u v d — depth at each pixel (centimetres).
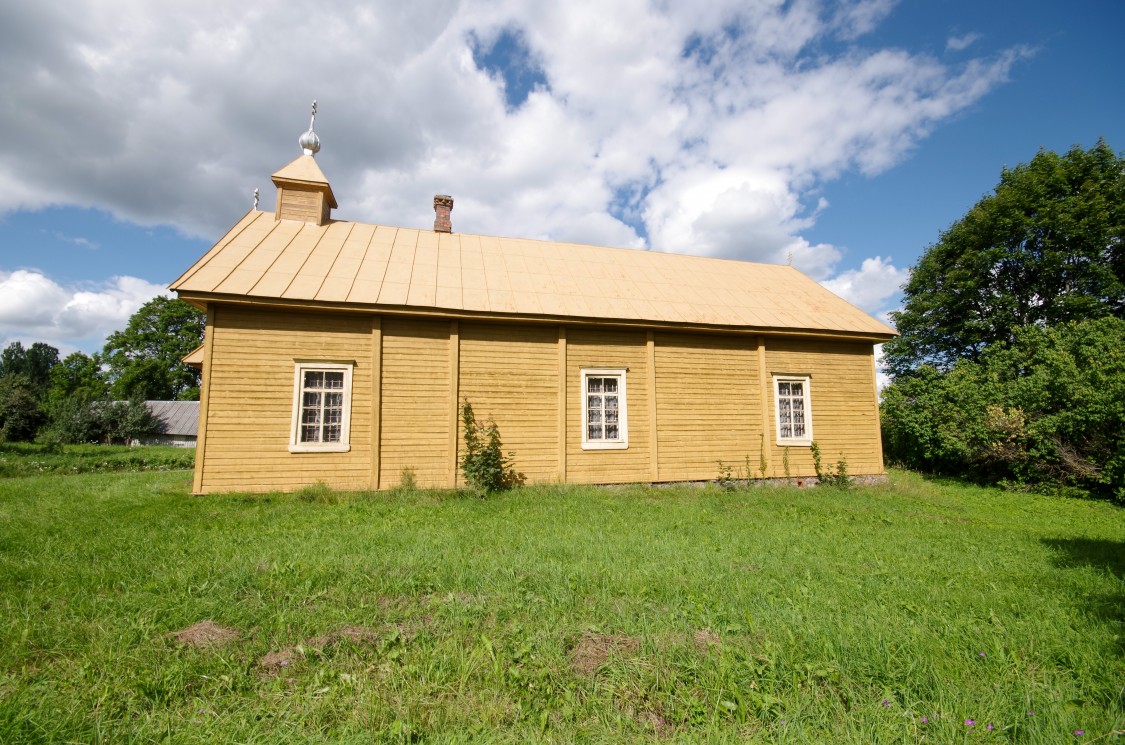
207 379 1092
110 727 311
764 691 355
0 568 572
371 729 311
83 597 496
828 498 1252
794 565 654
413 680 366
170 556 632
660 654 401
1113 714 332
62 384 5359
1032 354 1806
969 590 573
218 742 296
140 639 419
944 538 861
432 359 1230
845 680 369
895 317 2880
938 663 392
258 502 1023
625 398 1367
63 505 966
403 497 1084
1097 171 2281
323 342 1164
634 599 514
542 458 1289
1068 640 438
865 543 794
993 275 2517
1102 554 760
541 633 430
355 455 1159
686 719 330
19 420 3200
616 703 346
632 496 1208
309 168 1520
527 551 680
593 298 1412
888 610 499
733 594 528
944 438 1788
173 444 3509
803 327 1498
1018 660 400
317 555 641
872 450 1589
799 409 1546
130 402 3500
